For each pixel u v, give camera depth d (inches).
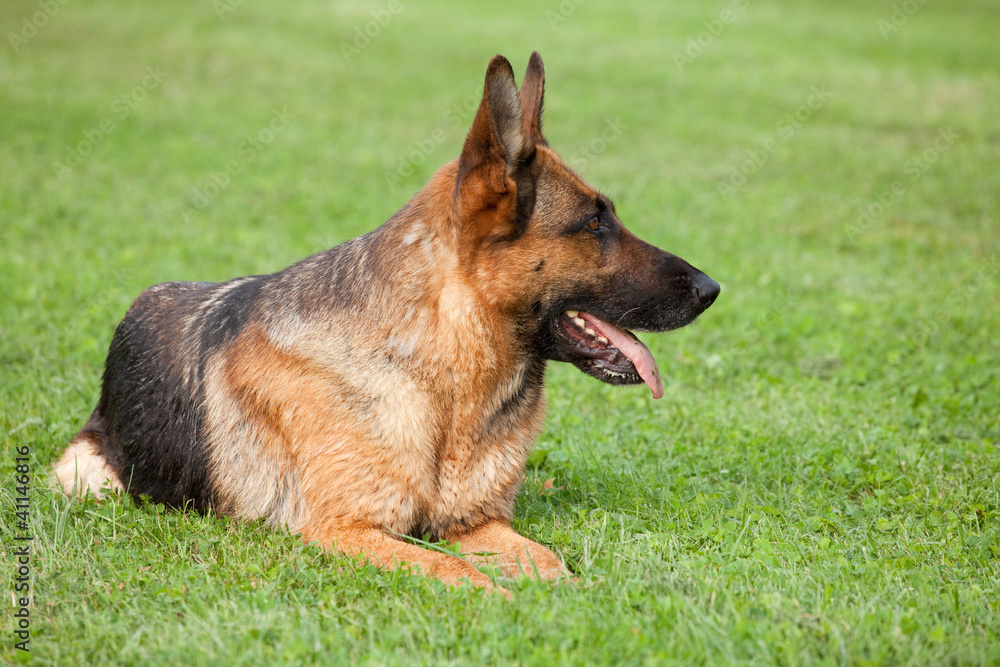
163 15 1113.4
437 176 192.5
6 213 474.9
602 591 165.8
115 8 1135.0
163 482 210.8
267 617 155.5
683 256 451.8
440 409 187.9
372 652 144.4
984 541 188.7
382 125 738.2
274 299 202.7
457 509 193.0
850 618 153.6
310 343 191.5
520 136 179.0
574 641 147.3
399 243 190.1
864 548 187.8
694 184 601.3
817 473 234.8
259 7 1187.3
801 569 176.1
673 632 148.3
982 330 353.1
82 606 160.7
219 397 202.4
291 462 192.4
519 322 190.4
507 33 1109.1
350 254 198.5
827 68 963.3
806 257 456.4
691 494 217.9
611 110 796.0
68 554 179.6
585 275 190.4
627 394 296.2
